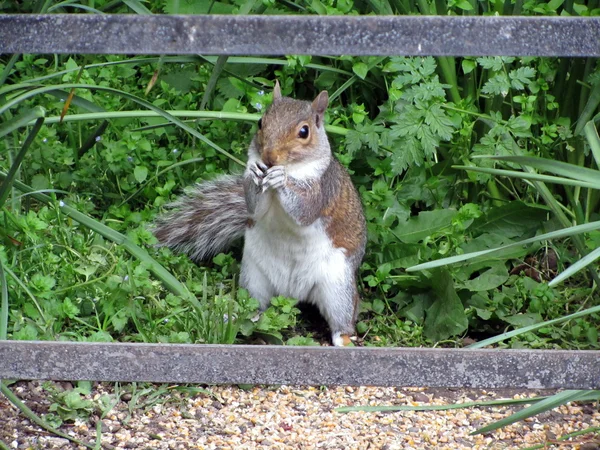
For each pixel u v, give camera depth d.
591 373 6.20
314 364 6.21
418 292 9.83
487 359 6.18
